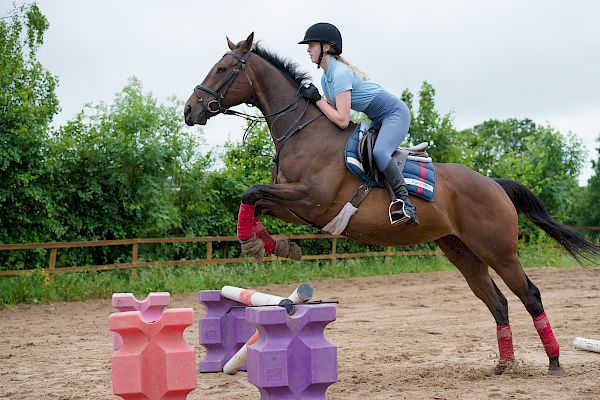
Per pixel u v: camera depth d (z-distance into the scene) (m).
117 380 4.03
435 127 19.91
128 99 15.37
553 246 20.47
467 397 5.12
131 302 6.01
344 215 5.50
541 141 26.11
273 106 5.79
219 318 6.44
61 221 14.00
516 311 10.73
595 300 11.75
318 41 5.62
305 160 5.50
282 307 4.25
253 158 17.31
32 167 13.27
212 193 16.09
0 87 13.17
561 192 23.22
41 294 12.30
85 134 14.44
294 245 5.70
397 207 5.47
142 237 14.95
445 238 6.34
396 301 12.27
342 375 6.11
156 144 14.48
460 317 10.16
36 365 6.91
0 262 13.32
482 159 22.22
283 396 4.24
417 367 6.44
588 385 5.44
